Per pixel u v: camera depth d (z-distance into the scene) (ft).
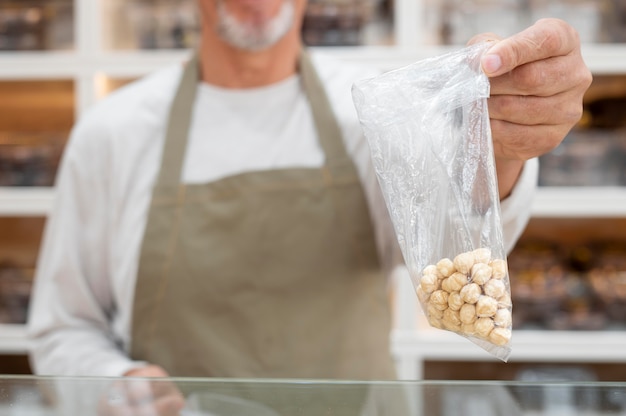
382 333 3.59
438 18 6.71
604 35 6.47
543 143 2.28
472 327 1.86
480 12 6.43
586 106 7.00
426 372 6.92
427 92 2.14
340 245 3.53
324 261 3.52
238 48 3.54
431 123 2.11
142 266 3.52
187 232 3.53
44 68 6.53
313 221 3.52
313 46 6.49
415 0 6.39
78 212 3.70
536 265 6.60
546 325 6.42
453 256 2.03
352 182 3.55
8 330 6.48
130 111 3.72
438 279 1.94
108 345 3.60
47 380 1.78
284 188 3.54
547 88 2.15
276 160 3.62
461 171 2.07
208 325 3.50
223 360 3.46
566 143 6.37
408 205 2.08
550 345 6.30
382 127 2.12
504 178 2.59
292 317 3.50
